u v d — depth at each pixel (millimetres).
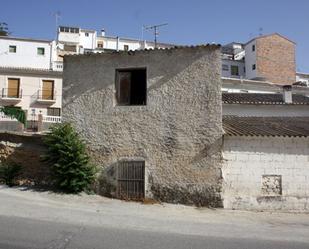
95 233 8781
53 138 14164
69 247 7465
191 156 13758
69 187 13992
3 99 38906
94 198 13742
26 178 15938
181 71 14305
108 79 15000
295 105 21188
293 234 10062
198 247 7992
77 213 11219
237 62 53625
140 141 14289
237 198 13500
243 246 8320
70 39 65688
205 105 13914
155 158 14062
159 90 14406
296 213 13602
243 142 13797
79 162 13922
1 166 15820
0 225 9078
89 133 14852
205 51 14188
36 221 9789
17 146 16516
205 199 13477
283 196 13766
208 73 14062
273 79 50531
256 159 13781
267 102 21250
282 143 13984
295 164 13953
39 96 39781
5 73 39438
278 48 51406
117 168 14359
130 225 10008
